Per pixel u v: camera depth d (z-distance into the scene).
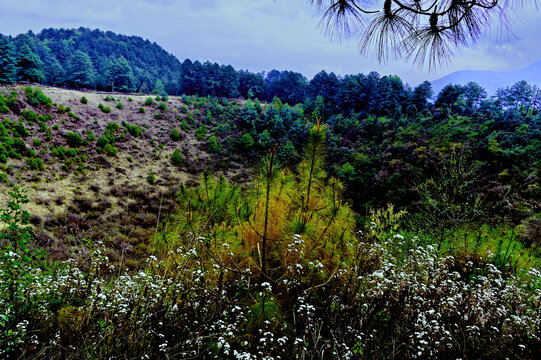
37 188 24.98
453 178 8.15
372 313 2.69
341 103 71.69
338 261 3.43
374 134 50.88
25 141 32.22
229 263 3.47
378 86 68.81
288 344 2.59
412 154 35.81
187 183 35.59
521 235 7.32
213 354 2.37
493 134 33.28
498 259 5.04
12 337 2.14
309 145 4.17
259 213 3.91
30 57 55.34
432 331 2.55
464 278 4.40
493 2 1.11
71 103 46.34
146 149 42.75
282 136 54.72
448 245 5.72
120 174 33.88
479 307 3.05
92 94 54.72
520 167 26.17
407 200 28.45
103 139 38.06
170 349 2.16
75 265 3.58
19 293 2.67
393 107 63.91
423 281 3.68
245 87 97.12
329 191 4.22
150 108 57.38
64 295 2.91
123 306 2.58
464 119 43.75
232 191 4.39
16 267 2.71
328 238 3.71
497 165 27.64
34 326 2.59
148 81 116.81
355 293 2.98
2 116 34.22
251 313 2.72
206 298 2.94
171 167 40.06
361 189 34.19
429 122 47.38
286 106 67.25
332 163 39.66
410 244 5.71
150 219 19.31
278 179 3.68
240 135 54.38
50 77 71.50
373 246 4.13
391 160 36.88
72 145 35.88
